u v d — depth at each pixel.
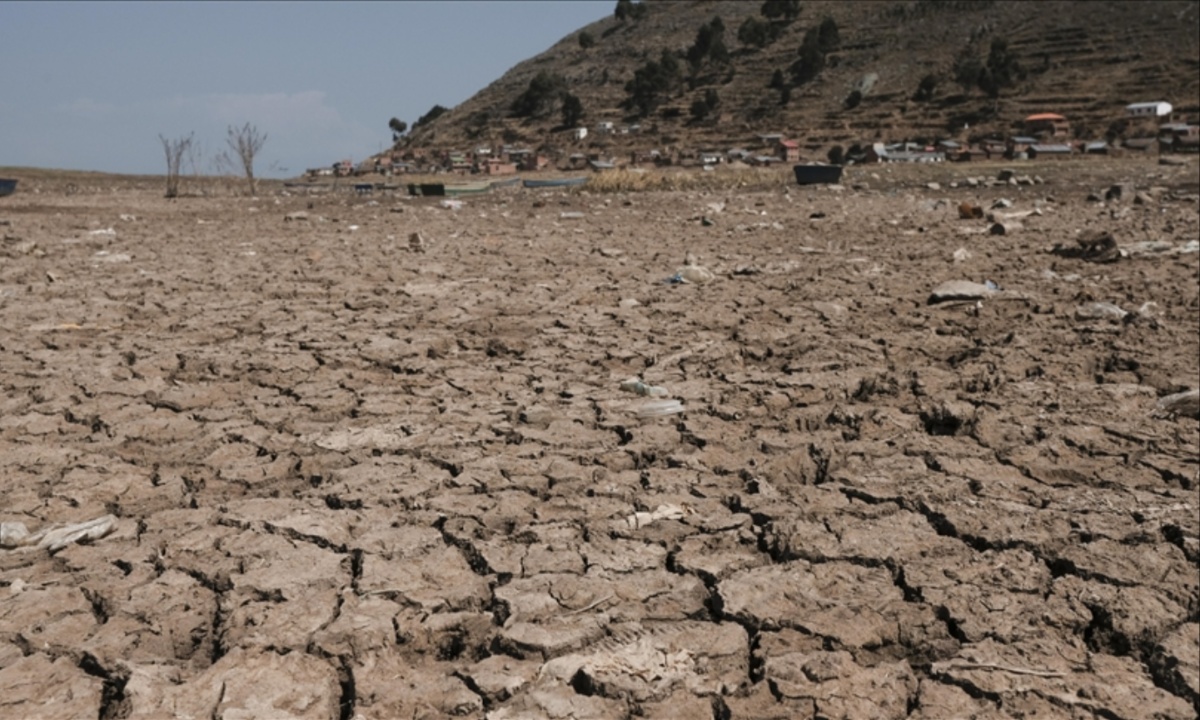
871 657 3.98
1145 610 4.30
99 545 4.84
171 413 7.19
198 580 4.48
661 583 4.49
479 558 4.71
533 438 6.53
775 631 4.11
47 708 3.47
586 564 4.66
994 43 103.62
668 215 25.77
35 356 8.78
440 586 4.43
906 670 3.82
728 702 3.59
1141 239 18.23
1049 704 3.65
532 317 10.84
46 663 3.76
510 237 19.81
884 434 6.84
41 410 7.16
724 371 8.51
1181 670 3.84
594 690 3.66
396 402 7.43
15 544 4.84
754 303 11.69
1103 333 9.98
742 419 7.08
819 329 10.26
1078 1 118.69
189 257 16.47
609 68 143.00
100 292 12.44
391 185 54.25
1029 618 4.23
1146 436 6.71
